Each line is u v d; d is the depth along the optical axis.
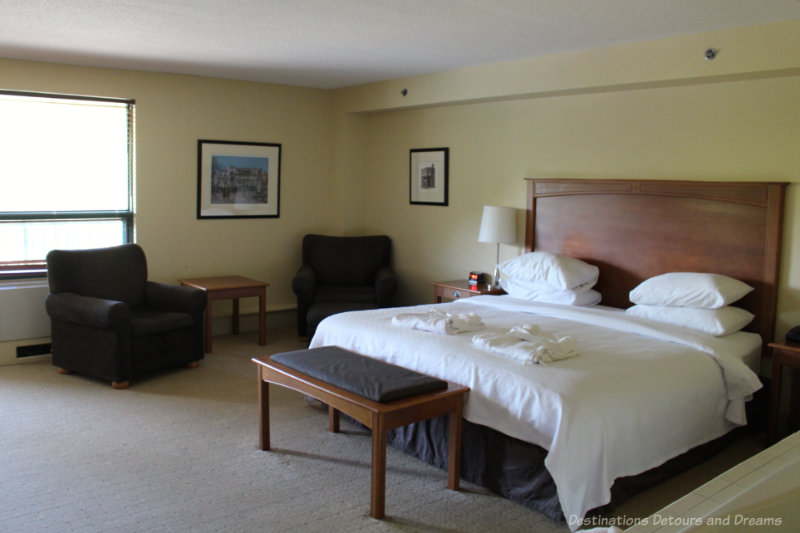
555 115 4.79
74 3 3.32
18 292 4.80
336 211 6.51
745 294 3.72
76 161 5.21
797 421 3.62
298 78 5.72
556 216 4.80
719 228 3.91
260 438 3.40
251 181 6.04
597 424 2.64
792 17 3.34
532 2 3.18
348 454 3.38
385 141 6.28
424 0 3.18
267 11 3.44
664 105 4.17
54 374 4.66
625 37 3.89
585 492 2.60
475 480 3.03
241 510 2.76
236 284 5.43
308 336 5.34
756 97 3.75
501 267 4.77
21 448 3.38
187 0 3.24
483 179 5.37
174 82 5.51
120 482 3.01
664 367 3.05
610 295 4.50
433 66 5.03
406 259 6.19
